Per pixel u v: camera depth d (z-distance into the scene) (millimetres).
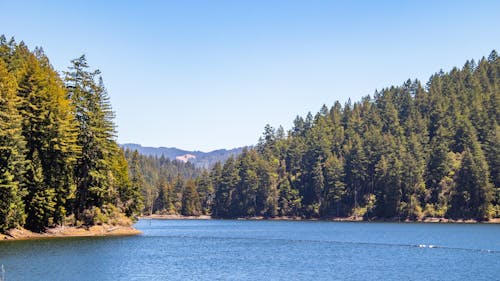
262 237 89125
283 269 44125
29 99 65188
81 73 75000
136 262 45844
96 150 74062
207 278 38531
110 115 81375
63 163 68375
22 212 61125
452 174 152125
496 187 144750
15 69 74062
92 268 40844
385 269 44344
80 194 73500
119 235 78125
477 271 43031
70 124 68438
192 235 92750
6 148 57281
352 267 45656
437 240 79750
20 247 53375
